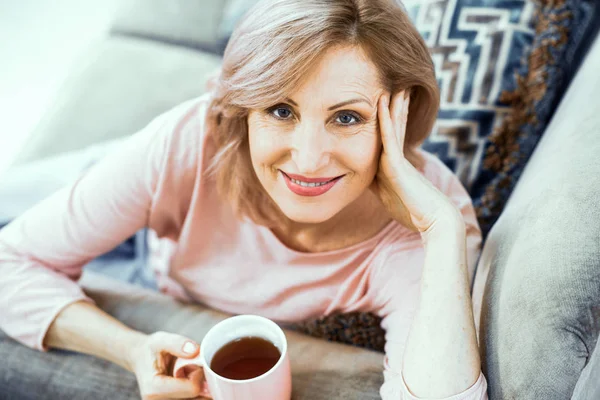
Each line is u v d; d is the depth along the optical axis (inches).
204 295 40.0
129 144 36.5
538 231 28.4
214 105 32.4
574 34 42.3
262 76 26.8
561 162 30.9
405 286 34.9
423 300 30.3
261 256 37.6
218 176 34.4
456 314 29.3
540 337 26.2
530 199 31.4
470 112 41.9
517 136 41.6
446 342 28.8
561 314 25.8
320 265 36.9
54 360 35.9
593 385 26.0
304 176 29.2
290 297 38.3
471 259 35.3
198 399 32.0
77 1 102.9
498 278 30.3
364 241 35.8
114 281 41.3
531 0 42.2
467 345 28.9
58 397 34.9
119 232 37.2
